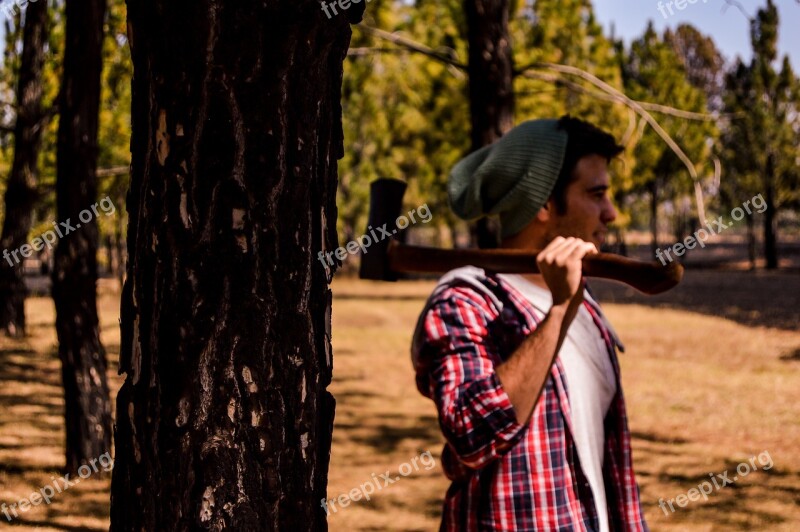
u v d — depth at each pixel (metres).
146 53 1.45
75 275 7.46
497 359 1.69
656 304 26.56
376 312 26.23
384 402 11.66
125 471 1.50
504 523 1.65
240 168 1.42
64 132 7.34
